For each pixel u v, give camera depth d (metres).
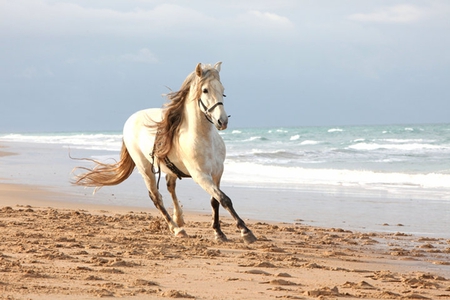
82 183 12.80
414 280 7.46
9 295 5.86
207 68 10.10
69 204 17.12
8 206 15.74
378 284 7.26
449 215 15.06
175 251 9.39
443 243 11.11
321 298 6.27
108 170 12.77
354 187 21.86
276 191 20.72
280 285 6.95
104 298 5.91
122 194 19.98
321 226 13.50
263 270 8.00
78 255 8.67
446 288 7.05
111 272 7.41
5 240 9.98
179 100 10.45
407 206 16.86
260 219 14.63
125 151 12.62
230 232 12.30
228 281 7.10
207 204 17.59
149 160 11.55
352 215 15.20
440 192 20.12
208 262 8.48
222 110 9.81
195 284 6.87
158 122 10.77
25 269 7.26
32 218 13.45
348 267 8.55
